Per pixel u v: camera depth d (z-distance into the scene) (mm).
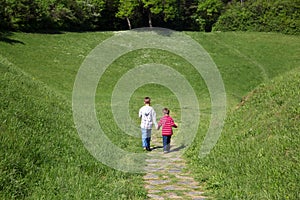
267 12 68875
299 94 11914
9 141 7816
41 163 7883
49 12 56312
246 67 47219
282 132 9570
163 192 7980
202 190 8141
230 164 9133
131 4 62969
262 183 7375
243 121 12961
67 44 48281
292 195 6469
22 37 46719
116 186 7859
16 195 6270
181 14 70188
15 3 50406
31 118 10484
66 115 14102
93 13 63531
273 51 54312
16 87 13883
